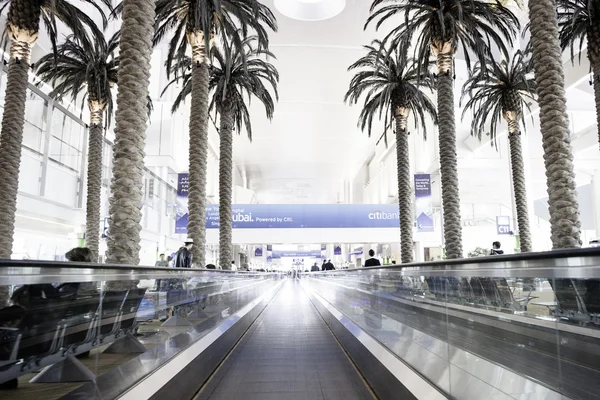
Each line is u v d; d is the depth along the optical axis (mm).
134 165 7621
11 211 9812
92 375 2850
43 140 17359
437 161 30156
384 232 30625
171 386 3850
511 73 17000
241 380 5078
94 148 15234
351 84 18656
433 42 13344
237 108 17906
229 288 8367
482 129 18922
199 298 5840
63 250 21922
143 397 3291
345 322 7457
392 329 5055
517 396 2420
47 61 15164
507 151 29875
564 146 9641
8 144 9984
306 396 4445
